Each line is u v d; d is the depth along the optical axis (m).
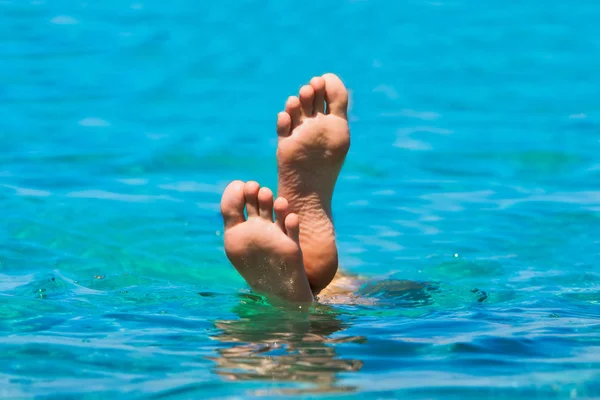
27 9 28.64
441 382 6.99
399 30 27.50
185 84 22.08
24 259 11.08
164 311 9.23
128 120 19.00
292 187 9.18
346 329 8.55
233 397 6.66
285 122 9.05
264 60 24.25
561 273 10.87
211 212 13.50
